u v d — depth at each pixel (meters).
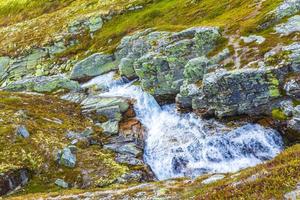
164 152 53.62
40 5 157.75
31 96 72.69
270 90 52.06
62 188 43.22
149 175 48.97
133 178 45.59
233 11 88.81
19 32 129.50
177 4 109.19
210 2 101.81
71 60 103.19
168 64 67.38
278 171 23.50
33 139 50.56
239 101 54.09
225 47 66.06
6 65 112.56
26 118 57.47
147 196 32.31
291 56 53.19
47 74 102.81
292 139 50.16
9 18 157.62
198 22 93.00
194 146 53.22
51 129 55.59
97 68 87.81
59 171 45.94
